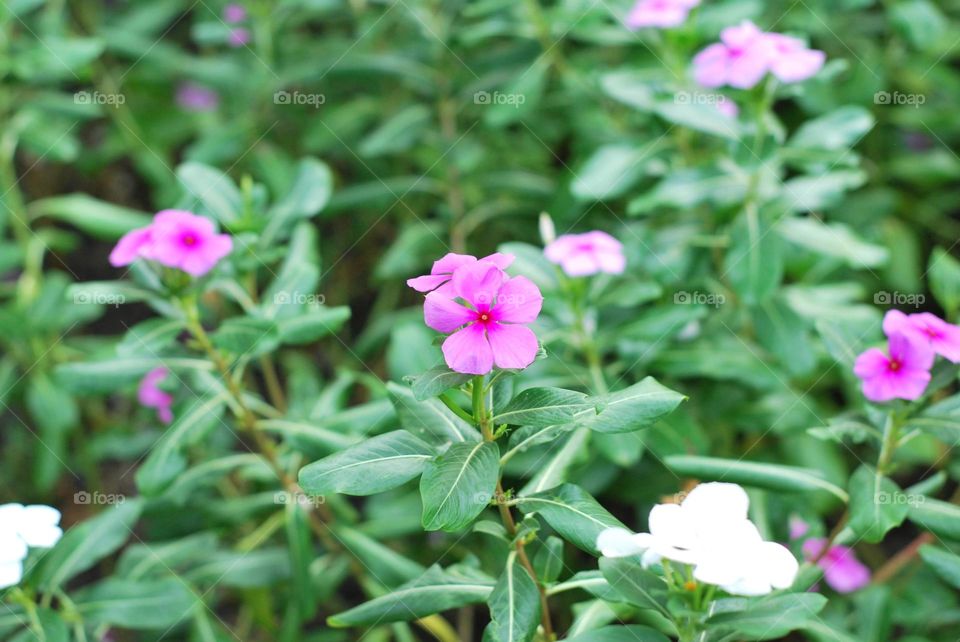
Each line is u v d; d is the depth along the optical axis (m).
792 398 1.17
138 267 1.05
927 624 1.12
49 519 0.93
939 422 0.96
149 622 1.02
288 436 1.06
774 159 1.13
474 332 0.86
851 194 1.39
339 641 1.15
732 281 1.11
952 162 1.43
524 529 0.92
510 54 1.32
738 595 0.86
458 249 1.32
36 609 0.98
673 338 1.14
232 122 1.45
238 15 1.44
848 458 1.23
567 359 1.12
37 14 1.53
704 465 0.99
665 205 1.14
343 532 1.10
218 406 1.06
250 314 1.07
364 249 1.57
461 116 1.39
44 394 1.27
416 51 1.36
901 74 1.44
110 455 1.42
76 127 1.61
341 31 1.57
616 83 1.19
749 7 1.22
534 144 1.42
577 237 1.07
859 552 1.27
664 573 0.89
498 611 0.90
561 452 0.99
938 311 1.36
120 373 1.05
